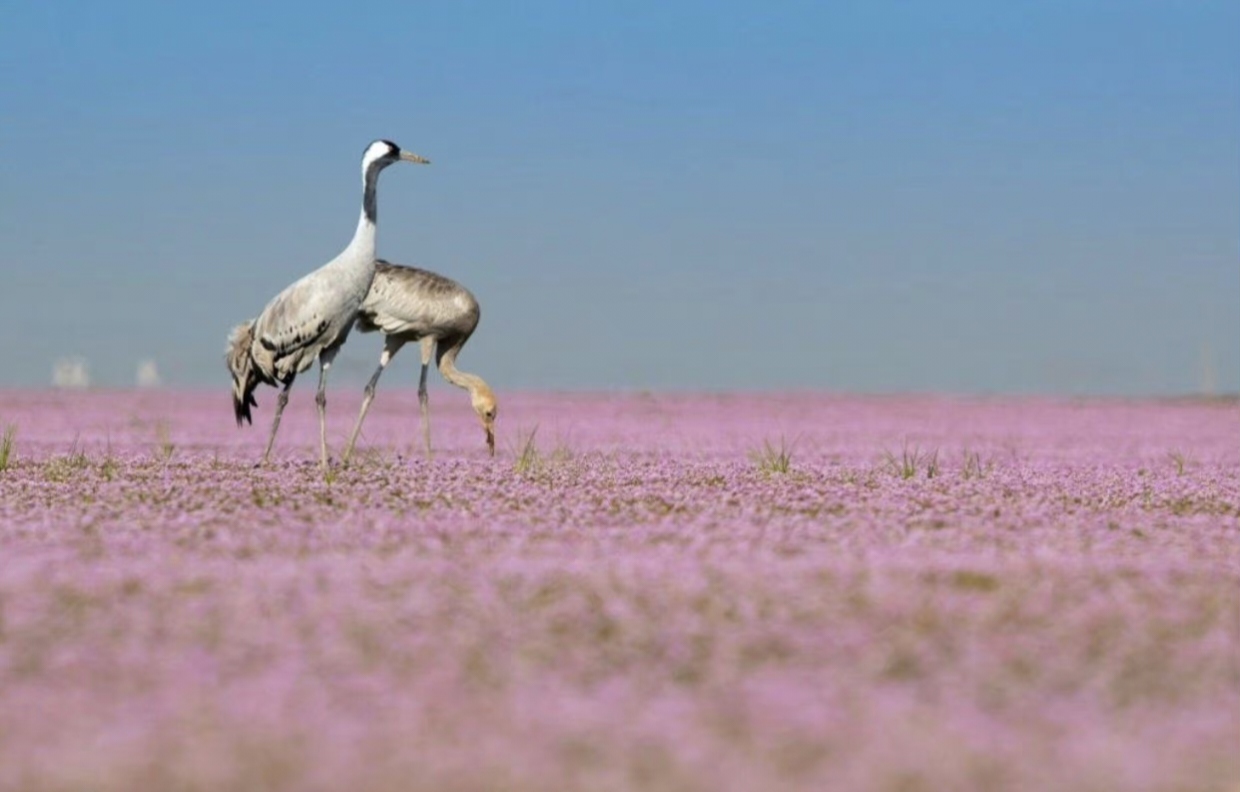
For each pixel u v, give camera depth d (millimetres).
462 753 10602
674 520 22609
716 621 14711
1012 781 10172
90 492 26109
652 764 10453
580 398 80375
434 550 19156
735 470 32656
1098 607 15391
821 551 19281
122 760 10453
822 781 10125
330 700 11875
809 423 60562
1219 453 43719
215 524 21656
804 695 12055
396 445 44938
